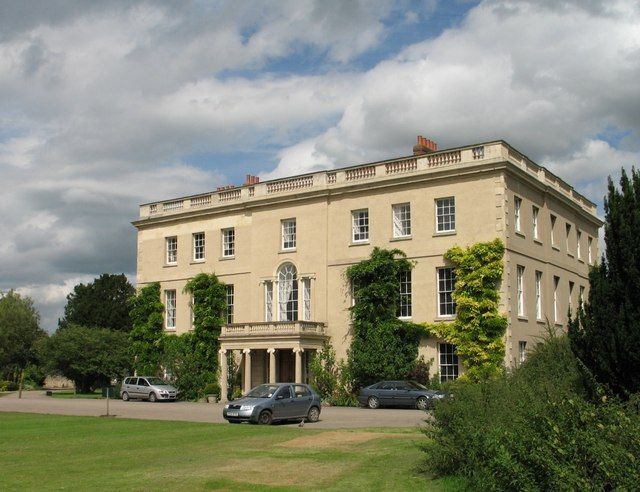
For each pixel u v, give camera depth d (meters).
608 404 11.88
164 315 51.66
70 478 14.98
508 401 13.77
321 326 42.72
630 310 15.45
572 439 10.39
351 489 13.21
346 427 25.61
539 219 42.44
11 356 81.12
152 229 53.44
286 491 13.16
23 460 17.70
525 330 38.56
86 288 79.19
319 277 43.78
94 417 30.91
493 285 37.34
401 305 40.62
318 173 44.69
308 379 43.25
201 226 50.56
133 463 17.00
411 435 21.50
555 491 10.11
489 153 38.38
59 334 62.69
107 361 60.59
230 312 48.25
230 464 16.47
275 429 24.41
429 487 13.10
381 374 39.28
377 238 41.78
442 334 38.31
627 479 9.85
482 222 38.16
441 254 39.25
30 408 39.09
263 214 47.19
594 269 16.30
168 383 47.84
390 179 41.41
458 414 14.09
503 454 10.83
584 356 16.06
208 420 29.91
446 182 39.69
